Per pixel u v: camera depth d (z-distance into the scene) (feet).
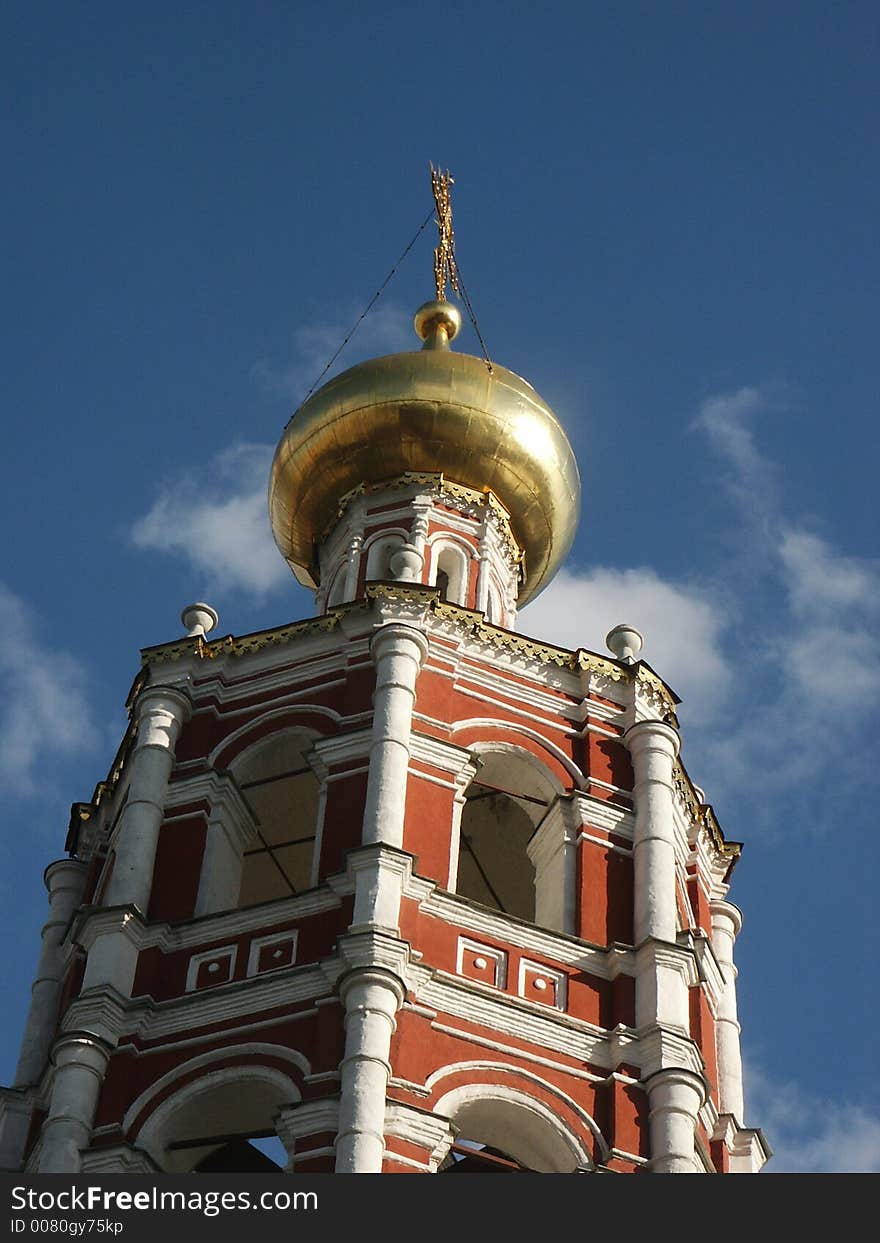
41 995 178.40
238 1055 160.35
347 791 173.88
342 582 205.05
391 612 185.88
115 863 174.19
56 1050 161.58
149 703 184.03
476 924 167.32
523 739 182.29
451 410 208.03
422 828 171.94
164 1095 160.04
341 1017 159.12
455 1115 158.10
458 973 164.76
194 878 173.27
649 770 182.19
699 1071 164.96
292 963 164.55
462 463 208.44
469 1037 161.07
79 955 173.88
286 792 183.83
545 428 210.38
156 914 171.12
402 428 207.92
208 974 166.30
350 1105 152.15
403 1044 158.92
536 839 179.52
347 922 164.86
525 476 209.05
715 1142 170.71
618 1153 159.02
